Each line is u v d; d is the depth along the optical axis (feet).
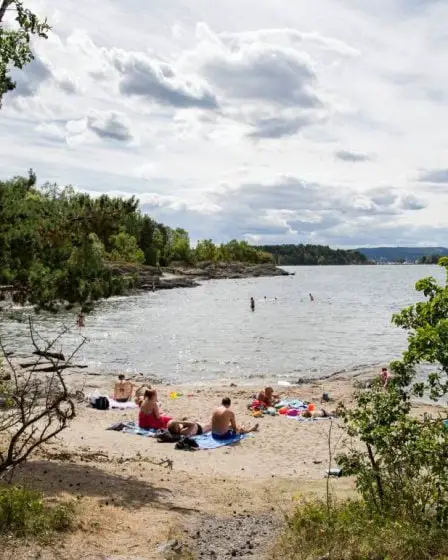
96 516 25.96
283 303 267.80
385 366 104.78
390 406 27.45
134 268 375.66
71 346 124.06
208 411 71.05
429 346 26.07
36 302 37.78
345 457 29.07
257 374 101.19
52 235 38.81
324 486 38.19
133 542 23.50
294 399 79.66
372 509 26.89
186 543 24.88
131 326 166.20
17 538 21.48
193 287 407.85
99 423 61.26
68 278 38.52
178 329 161.99
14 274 36.99
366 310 232.53
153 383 91.45
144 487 33.47
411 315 28.50
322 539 24.17
